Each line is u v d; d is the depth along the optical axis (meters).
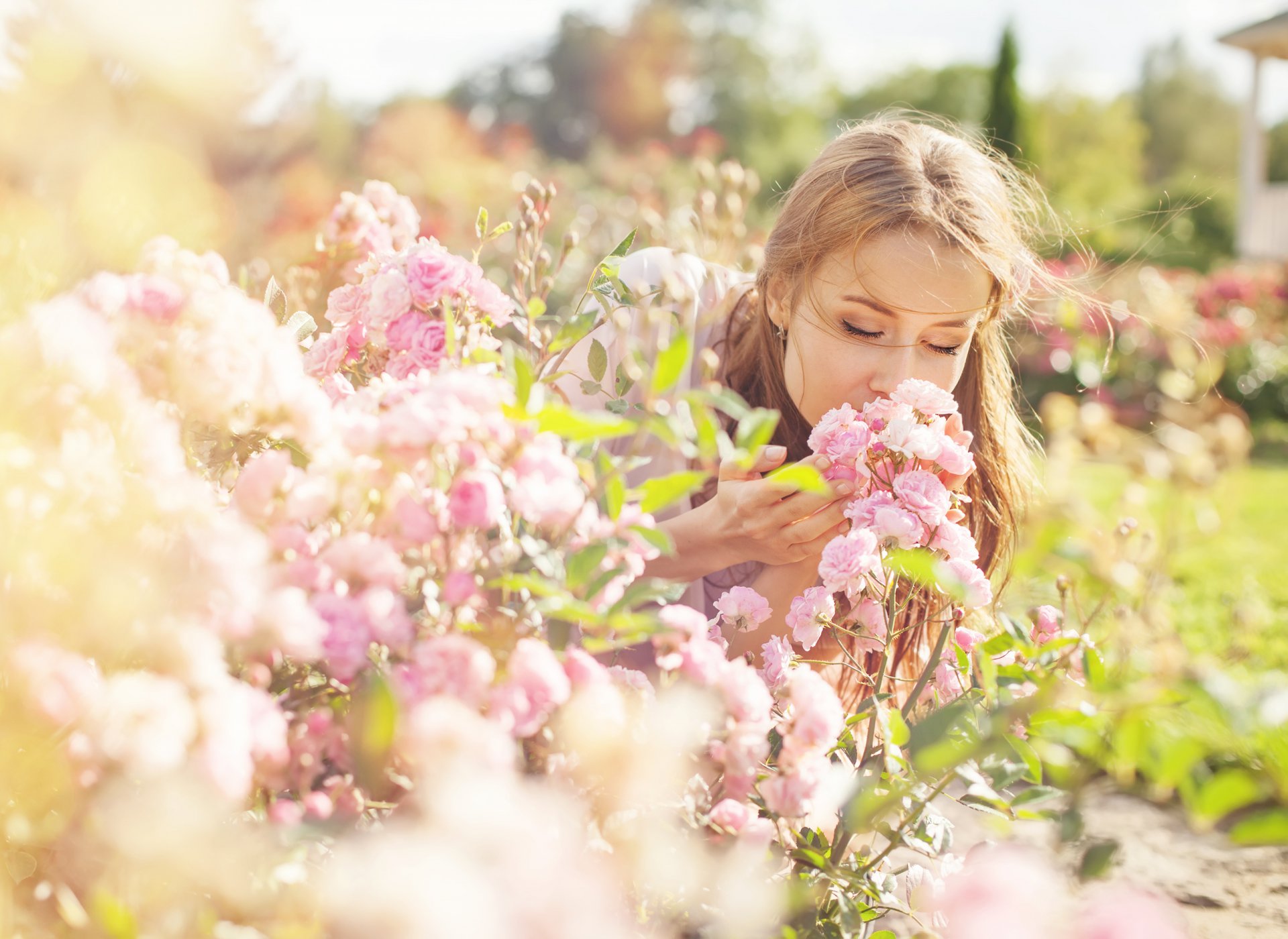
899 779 1.07
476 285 1.38
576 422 0.98
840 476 1.41
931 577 1.13
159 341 1.02
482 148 28.25
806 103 45.22
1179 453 1.20
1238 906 1.84
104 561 0.86
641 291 1.39
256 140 8.19
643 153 12.18
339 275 2.01
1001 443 1.94
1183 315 2.08
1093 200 33.47
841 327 1.66
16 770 0.81
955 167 1.70
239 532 0.90
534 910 0.76
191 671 0.83
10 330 0.94
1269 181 40.66
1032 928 0.82
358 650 0.88
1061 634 1.22
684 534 1.53
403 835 0.80
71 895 0.80
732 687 1.05
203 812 0.79
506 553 1.03
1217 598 3.50
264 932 0.83
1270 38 14.15
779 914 1.06
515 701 0.91
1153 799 2.30
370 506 1.01
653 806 1.02
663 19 43.78
